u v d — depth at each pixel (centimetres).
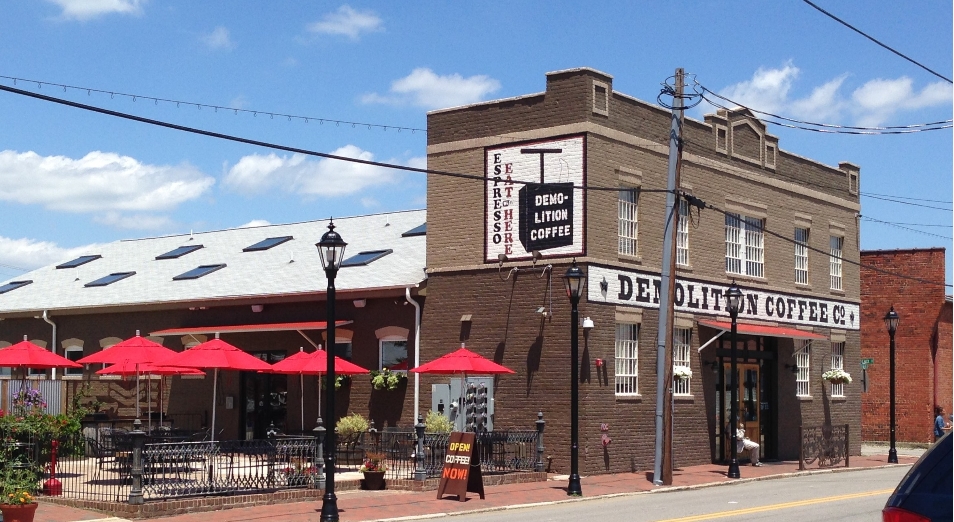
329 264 1794
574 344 2206
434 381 2697
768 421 3166
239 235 3784
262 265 3275
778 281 3209
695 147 2902
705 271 2912
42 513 1750
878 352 4109
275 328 2825
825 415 3372
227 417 3031
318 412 2869
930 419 3981
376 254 3083
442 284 2731
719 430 2945
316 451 2067
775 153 3238
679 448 2773
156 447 1883
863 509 1892
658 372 2441
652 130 2761
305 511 1850
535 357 2562
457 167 2742
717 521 1730
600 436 2531
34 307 3431
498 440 2423
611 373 2583
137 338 2262
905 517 764
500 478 2306
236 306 3038
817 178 3434
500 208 2659
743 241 3084
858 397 3550
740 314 3028
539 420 2445
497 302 2638
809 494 2200
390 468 2409
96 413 2820
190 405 3103
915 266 4053
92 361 2320
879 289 4131
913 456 3494
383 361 2806
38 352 2402
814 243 3394
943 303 3994
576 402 2184
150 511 1747
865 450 3794
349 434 2480
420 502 2008
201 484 1920
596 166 2555
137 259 3788
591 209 2539
